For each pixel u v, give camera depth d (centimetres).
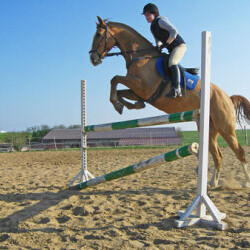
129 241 281
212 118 502
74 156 1409
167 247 267
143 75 452
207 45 329
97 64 491
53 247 276
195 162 984
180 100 464
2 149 2128
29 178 721
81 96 559
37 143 2639
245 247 262
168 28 444
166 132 2858
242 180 614
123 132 2941
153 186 562
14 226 337
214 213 325
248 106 540
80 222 348
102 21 483
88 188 546
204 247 263
